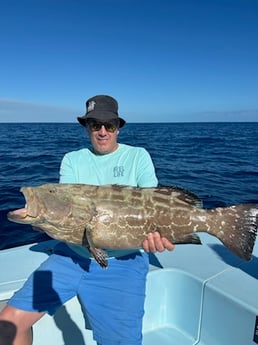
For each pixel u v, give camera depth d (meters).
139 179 1.21
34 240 2.71
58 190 1.08
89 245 1.04
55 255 1.17
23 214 1.02
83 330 1.24
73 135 17.52
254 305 1.08
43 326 1.17
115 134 1.25
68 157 1.30
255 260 1.36
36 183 4.60
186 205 1.08
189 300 1.26
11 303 1.04
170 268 1.30
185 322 1.28
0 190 4.18
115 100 1.27
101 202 1.08
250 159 7.79
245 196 4.34
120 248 1.09
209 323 1.21
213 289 1.18
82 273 1.12
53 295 1.08
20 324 1.03
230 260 1.37
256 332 1.07
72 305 1.21
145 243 1.07
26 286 1.08
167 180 5.31
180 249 1.47
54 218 1.04
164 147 10.96
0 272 1.25
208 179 5.41
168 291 1.31
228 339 1.15
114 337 1.09
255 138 15.82
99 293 1.11
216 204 4.00
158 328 1.32
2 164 6.34
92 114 1.20
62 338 1.21
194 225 1.08
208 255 1.41
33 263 1.32
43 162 6.58
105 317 1.09
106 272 1.12
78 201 1.07
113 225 1.07
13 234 2.81
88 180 1.25
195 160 7.61
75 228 1.06
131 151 1.26
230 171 6.15
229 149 10.27
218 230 1.08
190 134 19.56
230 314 1.14
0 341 0.99
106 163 1.25
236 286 1.18
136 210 1.08
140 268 1.16
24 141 12.71
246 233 1.06
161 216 1.07
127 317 1.08
